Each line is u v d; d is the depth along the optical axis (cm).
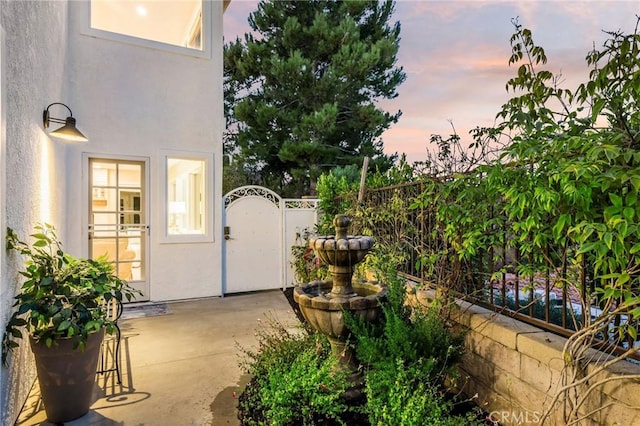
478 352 249
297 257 648
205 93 596
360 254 264
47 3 360
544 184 179
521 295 294
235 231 629
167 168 570
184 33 704
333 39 1043
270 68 1098
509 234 233
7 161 238
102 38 527
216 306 536
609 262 155
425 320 255
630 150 145
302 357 255
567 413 179
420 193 330
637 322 160
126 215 545
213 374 312
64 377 235
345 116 1157
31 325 237
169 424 239
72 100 505
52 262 250
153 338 400
